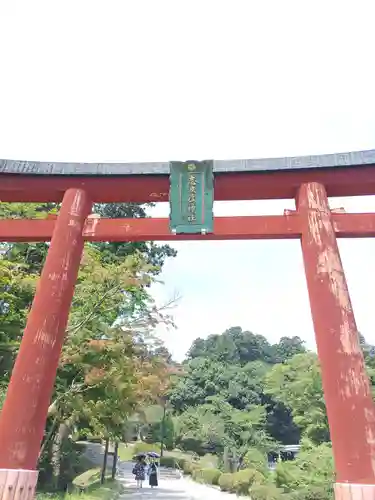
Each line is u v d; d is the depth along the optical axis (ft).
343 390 20.35
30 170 29.22
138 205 75.46
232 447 117.08
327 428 67.51
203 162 28.35
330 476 53.62
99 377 41.63
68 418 48.83
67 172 29.01
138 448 153.28
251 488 64.95
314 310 23.26
